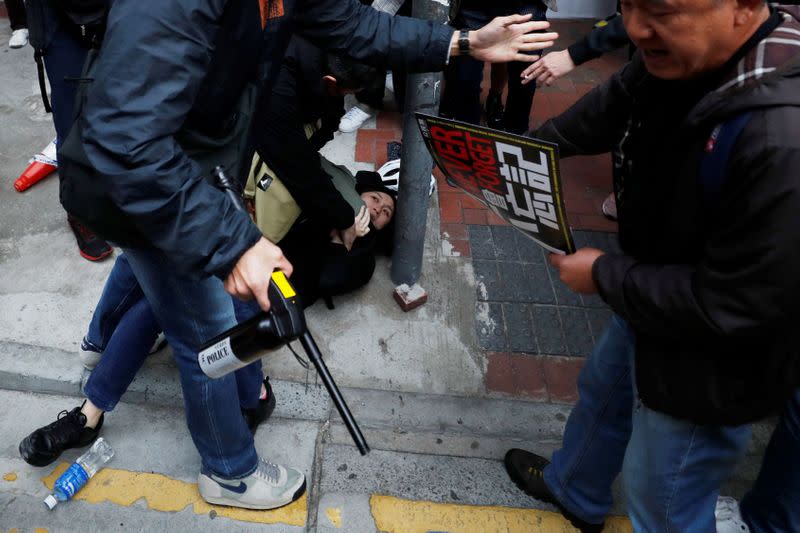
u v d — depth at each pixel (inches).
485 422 97.0
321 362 51.8
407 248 108.1
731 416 50.8
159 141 46.8
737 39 40.6
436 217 130.0
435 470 91.2
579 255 54.7
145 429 93.5
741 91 40.4
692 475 58.0
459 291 115.6
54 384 98.0
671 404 53.2
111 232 56.6
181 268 52.1
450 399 99.3
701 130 43.1
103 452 89.1
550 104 168.6
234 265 51.7
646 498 61.9
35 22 83.7
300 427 94.8
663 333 49.6
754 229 40.9
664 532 63.2
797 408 61.6
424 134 58.1
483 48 73.8
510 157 50.9
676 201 46.3
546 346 107.7
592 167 147.1
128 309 90.0
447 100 144.4
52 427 84.4
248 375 83.9
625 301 50.6
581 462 76.8
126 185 46.9
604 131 60.2
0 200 127.8
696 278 46.0
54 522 82.7
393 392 99.7
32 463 83.9
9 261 115.7
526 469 88.7
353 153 145.0
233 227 51.1
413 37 73.1
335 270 105.6
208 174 58.4
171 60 45.3
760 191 39.9
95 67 49.2
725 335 45.0
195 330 66.5
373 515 85.9
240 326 54.4
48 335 103.9
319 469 90.4
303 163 90.9
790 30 40.4
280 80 83.4
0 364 98.7
